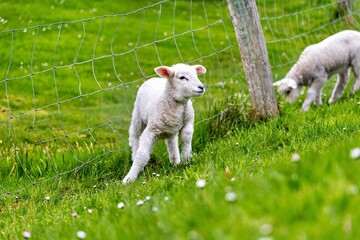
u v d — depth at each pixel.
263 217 3.88
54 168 9.02
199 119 10.45
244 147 8.80
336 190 3.97
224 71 18.19
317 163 4.63
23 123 13.45
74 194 8.41
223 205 4.23
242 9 9.97
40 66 18.25
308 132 8.67
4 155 9.85
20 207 7.86
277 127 9.48
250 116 10.10
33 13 23.34
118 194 6.93
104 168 9.22
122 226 4.83
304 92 13.57
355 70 12.45
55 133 12.71
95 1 26.25
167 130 8.38
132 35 22.33
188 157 8.56
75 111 14.83
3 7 23.62
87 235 5.06
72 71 18.25
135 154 9.11
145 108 8.66
